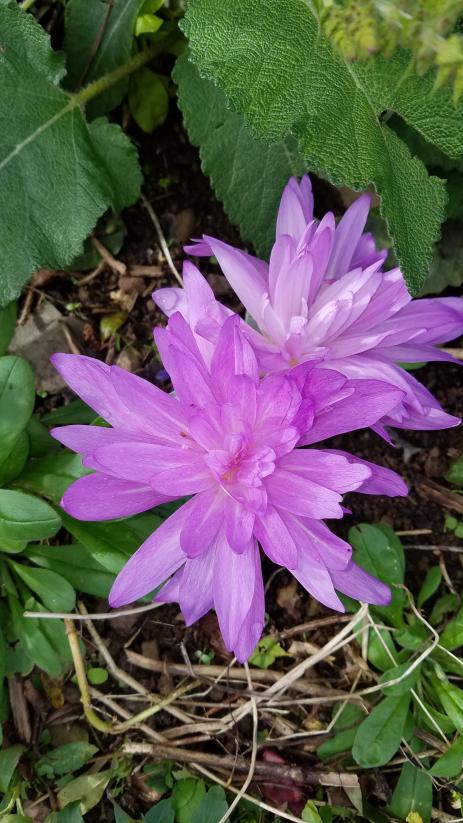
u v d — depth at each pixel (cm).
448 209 37
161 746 34
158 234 40
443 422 31
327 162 28
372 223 39
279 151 35
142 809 33
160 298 31
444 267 38
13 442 31
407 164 29
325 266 29
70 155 35
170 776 34
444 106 28
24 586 34
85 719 35
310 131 28
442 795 34
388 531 36
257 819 33
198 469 26
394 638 35
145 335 39
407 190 29
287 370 29
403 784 33
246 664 34
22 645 33
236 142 35
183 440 27
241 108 28
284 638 36
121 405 27
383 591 28
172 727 35
